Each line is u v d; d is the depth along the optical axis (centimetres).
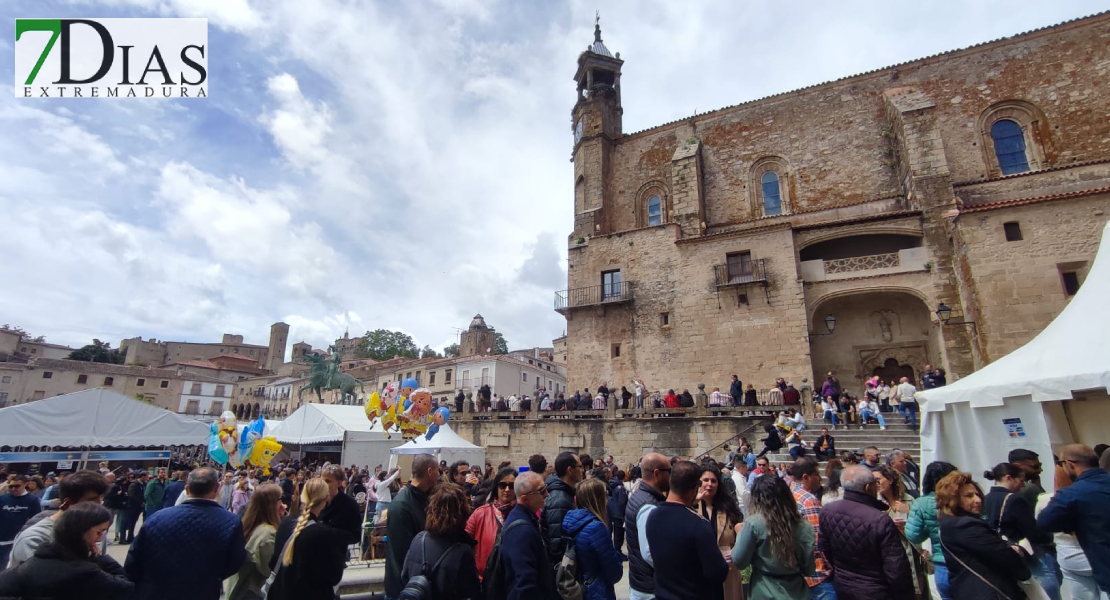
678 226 2978
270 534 570
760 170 3284
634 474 1556
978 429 1033
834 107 3167
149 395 6494
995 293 2017
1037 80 2734
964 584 459
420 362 5547
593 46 4022
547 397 2614
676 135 3591
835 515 479
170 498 1254
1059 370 927
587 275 3136
